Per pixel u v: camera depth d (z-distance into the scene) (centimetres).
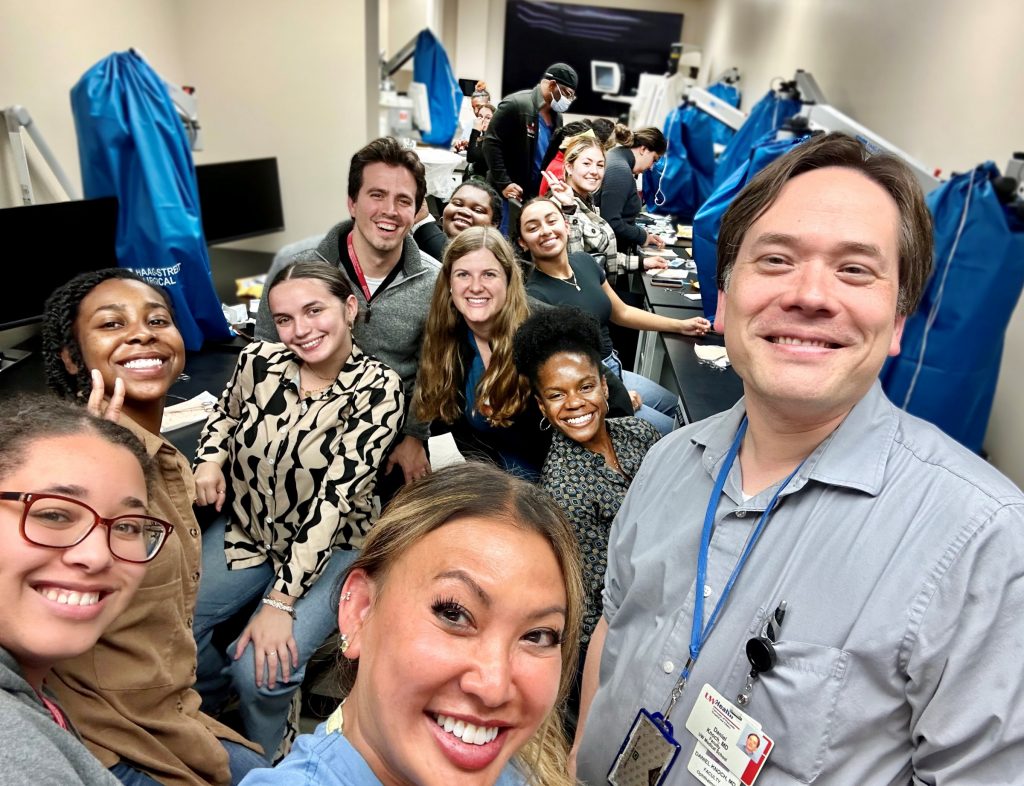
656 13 951
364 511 175
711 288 262
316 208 430
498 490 70
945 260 173
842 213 75
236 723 180
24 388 212
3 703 64
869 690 73
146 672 110
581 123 391
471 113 560
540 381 145
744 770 80
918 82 327
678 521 99
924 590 70
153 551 87
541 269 236
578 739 111
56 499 75
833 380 76
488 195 274
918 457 77
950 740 68
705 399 203
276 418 165
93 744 103
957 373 178
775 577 82
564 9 948
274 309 160
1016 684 66
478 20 962
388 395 169
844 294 75
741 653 83
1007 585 67
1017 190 169
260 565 175
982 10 270
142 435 117
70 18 301
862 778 75
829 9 480
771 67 625
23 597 75
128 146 247
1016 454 223
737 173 248
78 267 236
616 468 149
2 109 260
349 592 71
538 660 62
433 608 61
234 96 406
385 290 214
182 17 386
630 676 96
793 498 84
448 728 60
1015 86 242
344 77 400
